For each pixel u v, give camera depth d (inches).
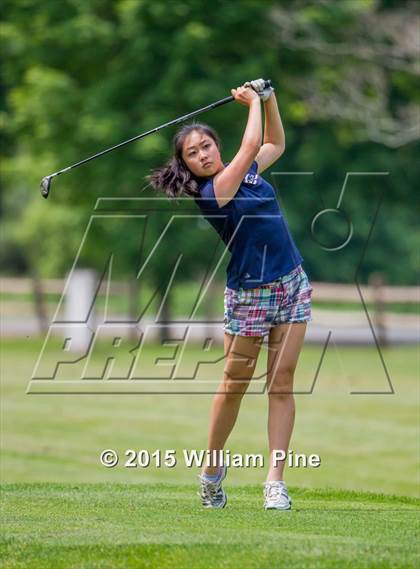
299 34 2463.1
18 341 2524.6
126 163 2373.3
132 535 582.2
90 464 1096.2
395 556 530.3
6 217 4618.6
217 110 2349.9
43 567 537.6
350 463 1085.8
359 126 2544.3
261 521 631.2
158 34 2402.8
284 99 2453.2
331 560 525.0
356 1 2335.1
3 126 2647.6
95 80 2544.3
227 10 2386.8
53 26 2508.6
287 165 2677.2
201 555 537.6
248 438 1233.4
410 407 1487.5
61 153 2492.6
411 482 982.4
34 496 745.0
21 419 1408.7
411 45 2288.4
